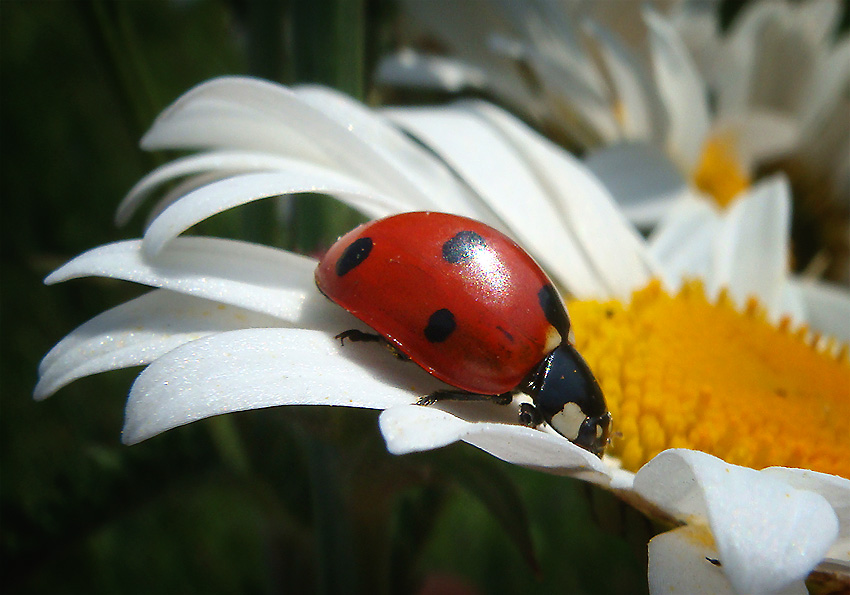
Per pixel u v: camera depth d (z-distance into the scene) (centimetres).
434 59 5
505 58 5
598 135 5
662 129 5
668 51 5
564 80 5
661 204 5
